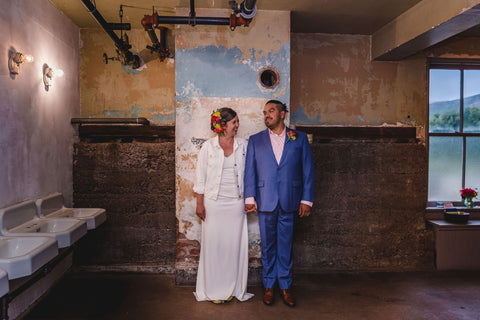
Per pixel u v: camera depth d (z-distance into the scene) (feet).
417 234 11.25
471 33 11.28
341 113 11.58
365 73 11.61
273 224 8.20
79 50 11.03
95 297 8.77
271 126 8.16
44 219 7.85
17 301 7.23
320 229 11.07
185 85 9.36
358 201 11.12
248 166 8.17
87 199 10.67
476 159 11.99
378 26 10.75
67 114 10.19
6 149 7.08
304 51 11.44
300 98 11.45
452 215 11.03
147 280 9.95
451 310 8.17
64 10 9.60
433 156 11.89
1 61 6.88
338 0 8.81
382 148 11.12
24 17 7.75
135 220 10.71
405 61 11.68
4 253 6.08
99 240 10.69
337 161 11.03
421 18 8.75
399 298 8.86
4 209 6.84
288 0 8.82
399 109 11.71
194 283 9.52
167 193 10.68
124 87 11.21
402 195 11.19
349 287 9.61
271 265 8.46
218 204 8.11
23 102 7.74
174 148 10.66
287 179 7.98
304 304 8.43
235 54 9.41
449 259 11.03
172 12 9.69
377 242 11.18
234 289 8.39
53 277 9.09
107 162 10.63
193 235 9.52
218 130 7.98
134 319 7.61
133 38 11.21
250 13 8.11
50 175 9.11
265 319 7.64
